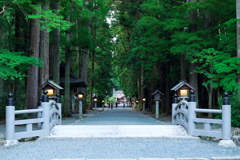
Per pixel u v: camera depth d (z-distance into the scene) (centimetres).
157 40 2034
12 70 1083
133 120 1811
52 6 1769
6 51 1138
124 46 4075
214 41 1593
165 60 2270
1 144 791
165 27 1788
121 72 4525
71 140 890
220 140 807
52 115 1057
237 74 1237
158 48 2058
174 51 1666
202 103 2509
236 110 1130
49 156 644
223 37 1389
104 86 5547
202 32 1641
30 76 1700
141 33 2667
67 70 2294
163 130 984
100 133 970
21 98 3192
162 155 650
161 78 2908
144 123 1541
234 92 1259
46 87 1165
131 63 3241
